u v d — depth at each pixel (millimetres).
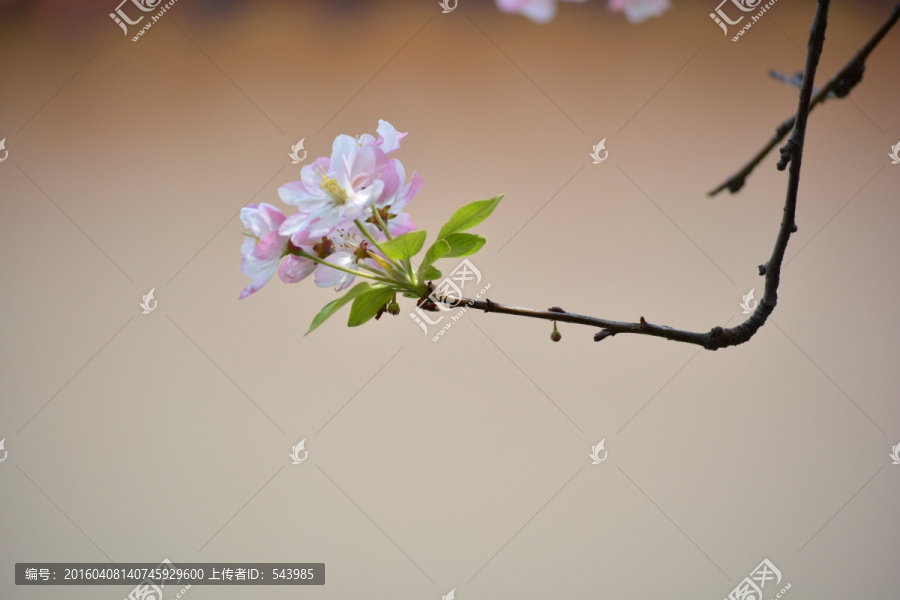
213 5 4301
